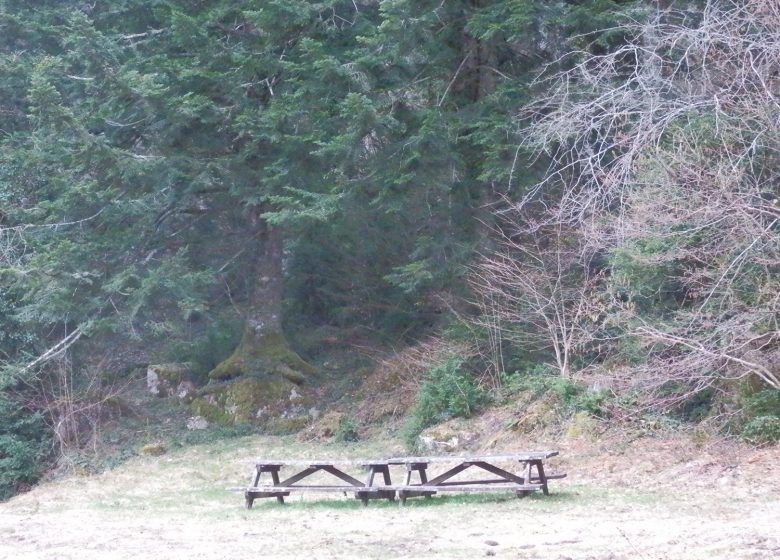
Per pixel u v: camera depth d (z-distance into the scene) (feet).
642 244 46.83
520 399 55.62
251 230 70.90
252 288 73.31
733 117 41.01
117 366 73.26
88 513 44.27
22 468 63.82
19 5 71.92
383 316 76.74
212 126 62.54
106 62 57.31
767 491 37.52
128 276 59.62
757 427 43.75
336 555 28.12
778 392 44.39
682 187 41.45
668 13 50.65
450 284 62.80
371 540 30.78
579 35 53.21
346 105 54.65
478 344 59.93
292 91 61.77
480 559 26.50
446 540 30.14
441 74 62.23
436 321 71.05
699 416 48.06
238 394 68.49
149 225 63.98
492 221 59.36
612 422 49.21
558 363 55.01
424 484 40.81
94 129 63.26
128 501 49.32
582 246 50.49
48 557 29.91
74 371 69.21
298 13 58.85
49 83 57.57
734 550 25.90
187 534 34.63
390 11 54.54
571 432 49.73
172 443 65.16
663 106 44.19
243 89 62.69
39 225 62.03
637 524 32.04
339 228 66.23
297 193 60.54
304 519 37.40
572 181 52.21
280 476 55.67
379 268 75.51
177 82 61.93
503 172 54.49
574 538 29.48
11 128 75.25
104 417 68.59
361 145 57.52
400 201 58.39
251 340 71.51
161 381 71.97
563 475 40.47
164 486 54.70
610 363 53.31
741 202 39.93
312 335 78.02
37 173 68.95
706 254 43.83
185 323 70.59
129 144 63.52
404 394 65.31
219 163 61.57
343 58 61.26
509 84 57.11
